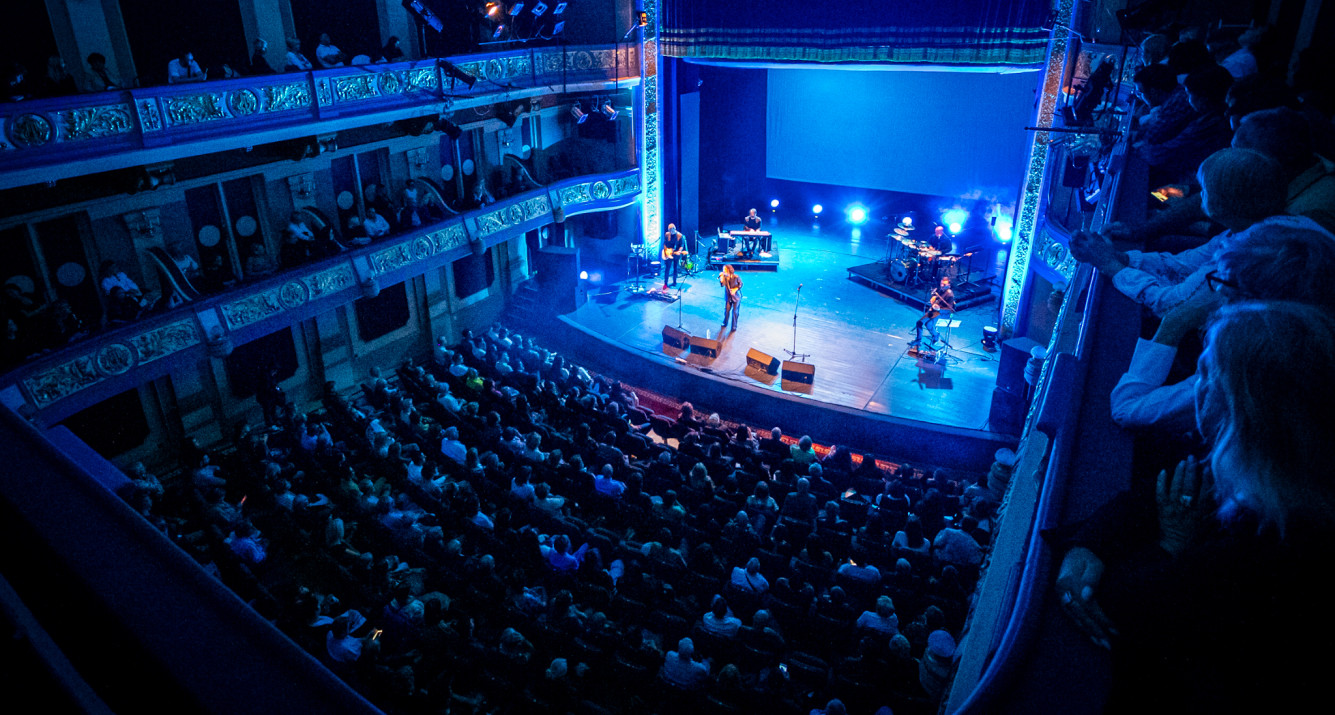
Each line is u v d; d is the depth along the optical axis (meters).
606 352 22.72
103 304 15.30
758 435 18.28
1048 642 1.37
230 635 1.18
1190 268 2.85
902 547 12.27
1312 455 1.06
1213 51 6.54
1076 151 16.56
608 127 26.08
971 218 29.52
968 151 28.78
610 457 15.33
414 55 21.06
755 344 22.83
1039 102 19.95
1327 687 1.10
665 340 22.34
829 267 28.61
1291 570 1.10
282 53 18.19
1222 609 1.16
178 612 1.21
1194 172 4.38
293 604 11.05
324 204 19.42
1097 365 2.38
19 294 14.58
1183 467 1.43
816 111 31.39
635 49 24.66
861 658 9.41
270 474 14.62
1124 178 4.62
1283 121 2.43
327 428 17.00
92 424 16.12
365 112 17.25
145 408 16.95
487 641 11.58
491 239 22.16
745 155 33.00
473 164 23.31
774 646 10.42
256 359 18.92
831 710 8.67
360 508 13.34
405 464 14.95
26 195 14.23
